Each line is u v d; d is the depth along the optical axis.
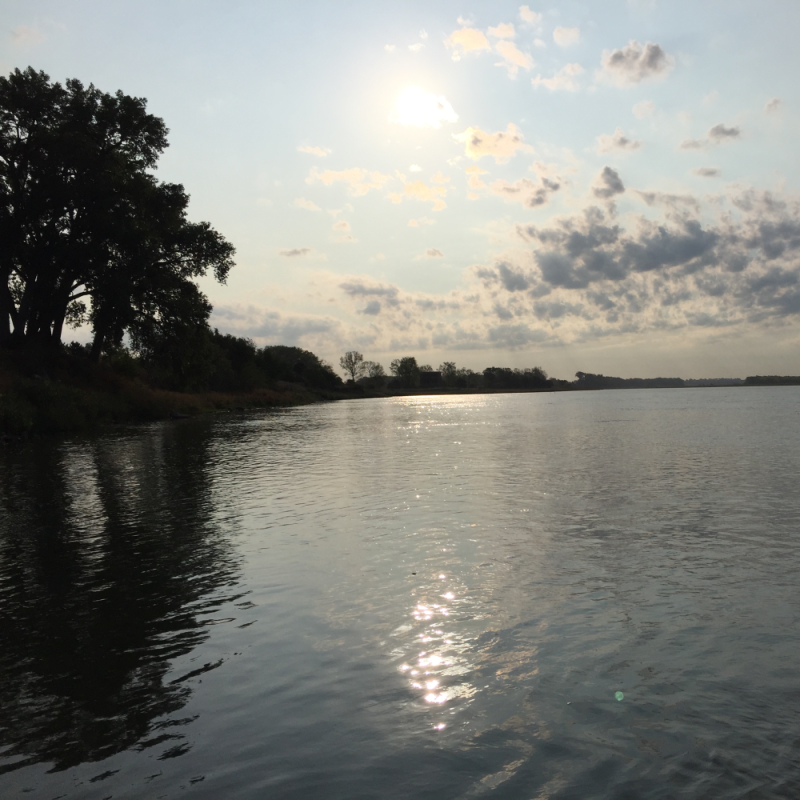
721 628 6.07
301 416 56.66
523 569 8.07
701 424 34.97
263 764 4.06
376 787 3.80
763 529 9.97
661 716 4.52
